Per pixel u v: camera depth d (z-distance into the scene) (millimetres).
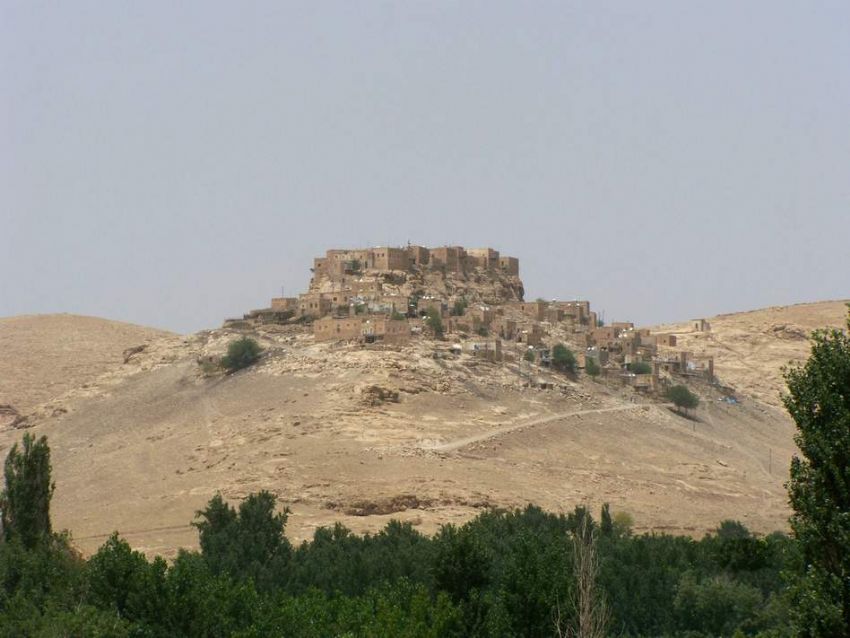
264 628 129500
